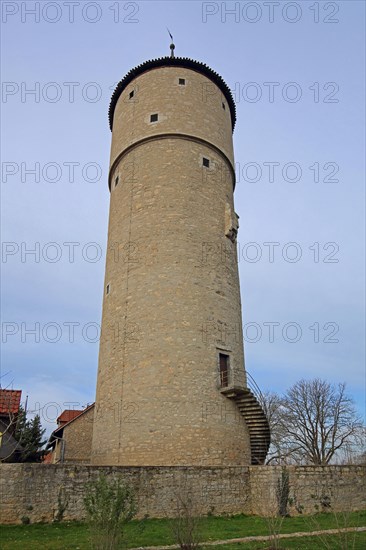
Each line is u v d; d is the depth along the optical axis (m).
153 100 21.42
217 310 18.38
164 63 22.09
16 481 11.41
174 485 13.10
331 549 9.05
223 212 20.55
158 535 10.46
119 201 20.84
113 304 18.88
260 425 17.22
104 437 16.92
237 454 16.58
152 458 15.54
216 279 18.92
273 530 9.66
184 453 15.56
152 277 18.19
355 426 34.84
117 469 12.51
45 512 11.41
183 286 17.95
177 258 18.38
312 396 36.31
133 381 16.83
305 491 14.01
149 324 17.44
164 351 16.91
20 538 10.00
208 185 20.44
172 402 16.17
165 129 20.59
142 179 20.19
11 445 23.08
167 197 19.42
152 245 18.72
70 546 9.34
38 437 25.88
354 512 14.07
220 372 17.45
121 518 9.02
